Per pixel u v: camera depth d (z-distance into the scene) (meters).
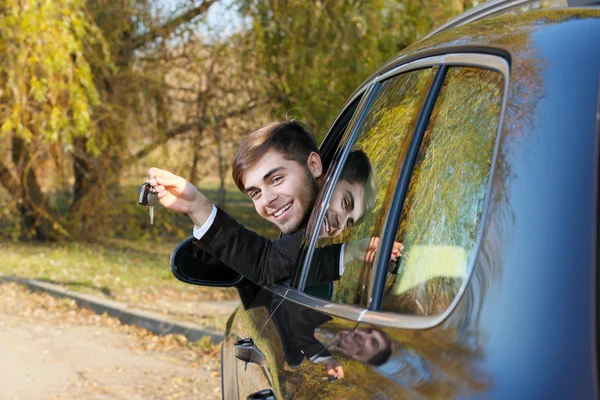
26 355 7.32
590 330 0.96
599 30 1.20
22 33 10.77
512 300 1.04
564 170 1.07
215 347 7.52
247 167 2.46
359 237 1.79
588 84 1.13
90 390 6.19
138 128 15.11
